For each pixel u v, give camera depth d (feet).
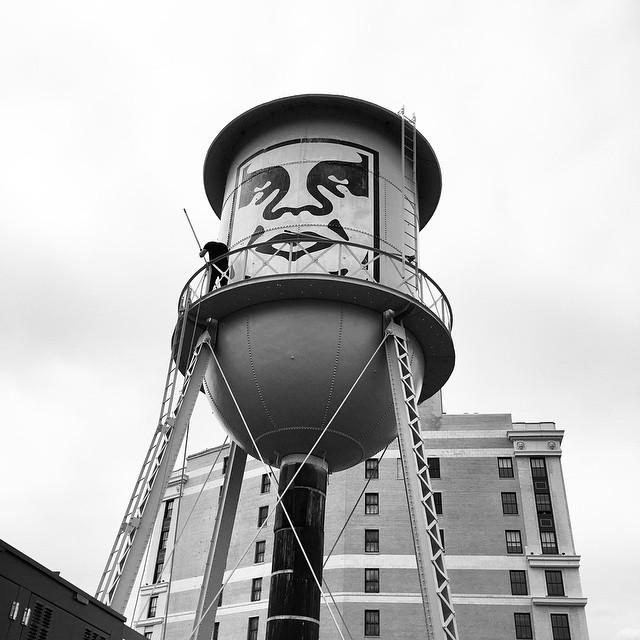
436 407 212.43
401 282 63.26
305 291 58.75
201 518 222.28
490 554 189.16
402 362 58.65
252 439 62.03
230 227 67.77
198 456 236.02
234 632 195.21
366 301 59.47
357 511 196.65
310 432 61.00
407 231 67.41
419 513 52.37
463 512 195.21
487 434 206.08
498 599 183.01
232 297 60.03
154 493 55.47
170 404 59.77
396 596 183.93
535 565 185.47
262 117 70.54
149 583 221.46
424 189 76.79
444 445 205.26
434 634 48.08
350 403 59.57
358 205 64.90
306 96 67.92
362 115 69.67
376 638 179.52
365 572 188.03
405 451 55.11
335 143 67.36
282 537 61.16
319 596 60.08
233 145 73.56
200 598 67.21
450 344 65.26
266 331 59.26
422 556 51.03
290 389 58.85
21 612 30.78
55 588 33.86
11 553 30.01
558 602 179.93
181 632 205.67
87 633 37.27
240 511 212.64
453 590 184.96
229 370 61.41
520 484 197.67
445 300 66.85
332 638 180.65
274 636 57.93
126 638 42.52
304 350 58.29
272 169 67.26
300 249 60.95
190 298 64.28
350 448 63.00
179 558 219.61
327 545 193.26
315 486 62.80
